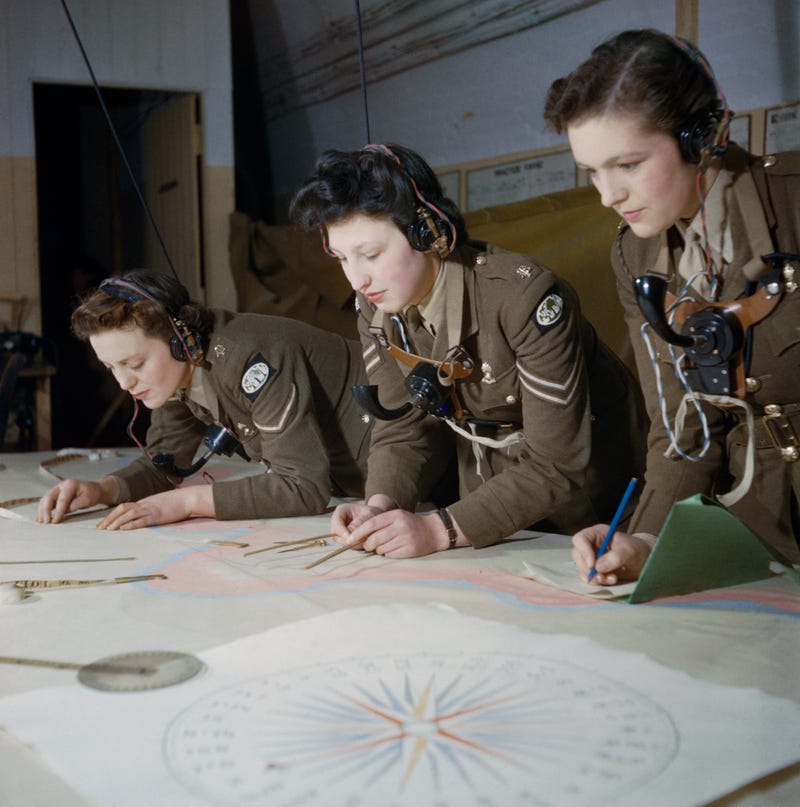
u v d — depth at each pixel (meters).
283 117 5.79
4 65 4.72
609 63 1.03
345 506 1.60
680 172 1.08
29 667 0.96
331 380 1.91
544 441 1.46
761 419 1.28
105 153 6.90
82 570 1.40
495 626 1.04
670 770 0.70
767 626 1.05
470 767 0.71
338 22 4.73
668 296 1.25
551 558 1.41
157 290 1.72
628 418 1.84
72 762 0.74
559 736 0.76
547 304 1.42
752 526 1.34
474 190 4.29
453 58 4.24
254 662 0.94
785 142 2.89
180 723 0.80
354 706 0.83
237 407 1.83
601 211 3.26
